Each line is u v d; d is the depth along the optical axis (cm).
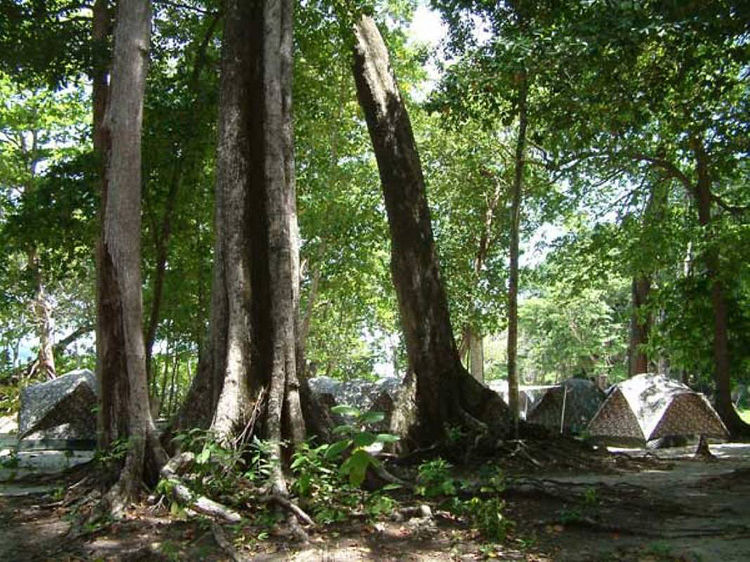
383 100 1291
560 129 1203
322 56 1535
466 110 1170
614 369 4412
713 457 1300
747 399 4153
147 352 1385
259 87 873
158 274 1403
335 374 3547
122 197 738
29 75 1262
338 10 1261
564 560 516
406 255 1241
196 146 1367
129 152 742
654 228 1931
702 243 1706
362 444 511
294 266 840
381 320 3431
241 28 879
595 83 1081
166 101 1348
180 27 1491
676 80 1087
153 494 668
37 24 1201
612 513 678
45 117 2452
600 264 2078
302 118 1705
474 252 2434
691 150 1770
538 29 995
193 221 1750
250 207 832
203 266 1841
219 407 744
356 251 2227
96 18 1166
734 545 554
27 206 1354
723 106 1485
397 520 623
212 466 667
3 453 1545
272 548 548
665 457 1330
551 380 4784
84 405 1689
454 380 1209
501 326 2484
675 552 531
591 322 4019
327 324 3300
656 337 2017
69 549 557
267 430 738
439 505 671
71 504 706
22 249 1484
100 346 795
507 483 748
